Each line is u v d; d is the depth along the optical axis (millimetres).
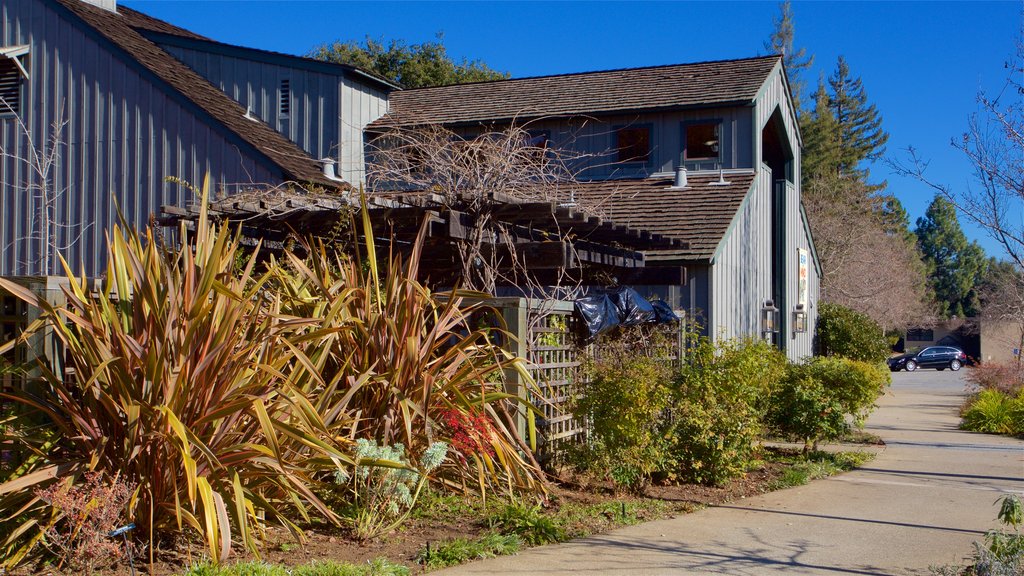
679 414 8922
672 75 20656
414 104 21250
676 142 19094
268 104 18562
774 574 5742
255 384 5641
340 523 6242
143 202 16391
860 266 43562
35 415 5984
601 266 13578
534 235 11562
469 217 9961
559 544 6422
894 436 14242
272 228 10711
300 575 5156
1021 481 9672
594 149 19656
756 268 18828
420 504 7043
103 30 17031
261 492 6035
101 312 5719
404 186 13852
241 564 5145
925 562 6121
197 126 16078
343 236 11078
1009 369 20047
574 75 21891
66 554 5172
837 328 30578
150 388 5461
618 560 5973
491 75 45594
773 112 21125
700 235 16031
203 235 6152
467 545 6031
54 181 17109
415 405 6754
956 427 15828
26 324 6145
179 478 5508
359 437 6965
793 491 8875
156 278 5734
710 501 8195
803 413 10984
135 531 5500
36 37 17453
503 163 10383
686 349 11086
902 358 50688
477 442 6992
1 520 5164
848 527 7211
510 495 7152
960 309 74750
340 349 7055
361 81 18750
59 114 17125
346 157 18062
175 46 19250
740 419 9133
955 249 76812
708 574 5684
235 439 5738
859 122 61062
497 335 8531
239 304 5715
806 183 49875
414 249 7398
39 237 16172
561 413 8969
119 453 5512
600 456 8188
